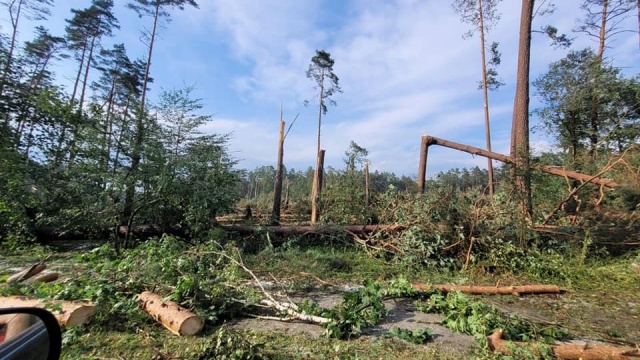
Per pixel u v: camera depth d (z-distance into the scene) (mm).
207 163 8672
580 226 7707
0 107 10141
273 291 5207
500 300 5172
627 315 4562
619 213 7621
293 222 12938
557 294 5520
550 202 8875
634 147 8094
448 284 5867
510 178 7781
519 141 10266
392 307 4699
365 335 3711
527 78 10719
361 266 7012
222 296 4285
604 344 3617
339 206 10352
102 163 7863
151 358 3008
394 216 8406
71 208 8336
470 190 7848
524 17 10875
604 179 8234
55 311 3486
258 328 3824
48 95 9125
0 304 3555
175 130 8938
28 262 6828
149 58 18438
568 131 16422
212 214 8570
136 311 3816
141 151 7902
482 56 18734
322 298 5059
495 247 6961
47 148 9023
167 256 5414
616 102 14766
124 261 5285
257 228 8445
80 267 6250
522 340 3543
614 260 7082
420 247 7105
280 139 13266
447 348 3420
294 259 6863
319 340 3512
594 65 15125
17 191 8320
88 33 22703
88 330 3508
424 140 10625
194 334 3572
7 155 8594
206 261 5742
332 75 28188
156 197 7930
